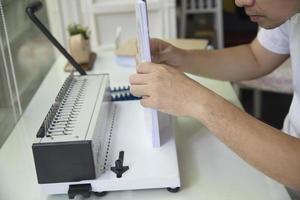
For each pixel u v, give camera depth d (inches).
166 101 23.4
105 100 29.5
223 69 37.4
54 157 22.7
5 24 34.5
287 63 66.3
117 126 29.5
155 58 34.8
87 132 23.6
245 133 22.0
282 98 93.4
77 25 50.9
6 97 33.9
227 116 22.5
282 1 22.9
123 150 26.4
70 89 29.6
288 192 26.5
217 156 28.3
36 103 38.0
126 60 47.0
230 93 38.5
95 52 52.9
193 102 23.0
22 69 38.3
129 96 34.3
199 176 26.1
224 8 99.5
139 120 30.4
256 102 76.5
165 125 28.9
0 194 25.2
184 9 88.6
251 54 38.1
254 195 24.1
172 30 71.8
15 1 37.4
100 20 66.1
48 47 47.6
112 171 24.3
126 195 24.3
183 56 36.0
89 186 23.6
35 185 26.0
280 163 21.6
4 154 30.0
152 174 24.0
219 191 24.6
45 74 45.1
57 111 26.1
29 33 40.9
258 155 21.9
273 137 22.0
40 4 37.8
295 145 21.8
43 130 23.7
